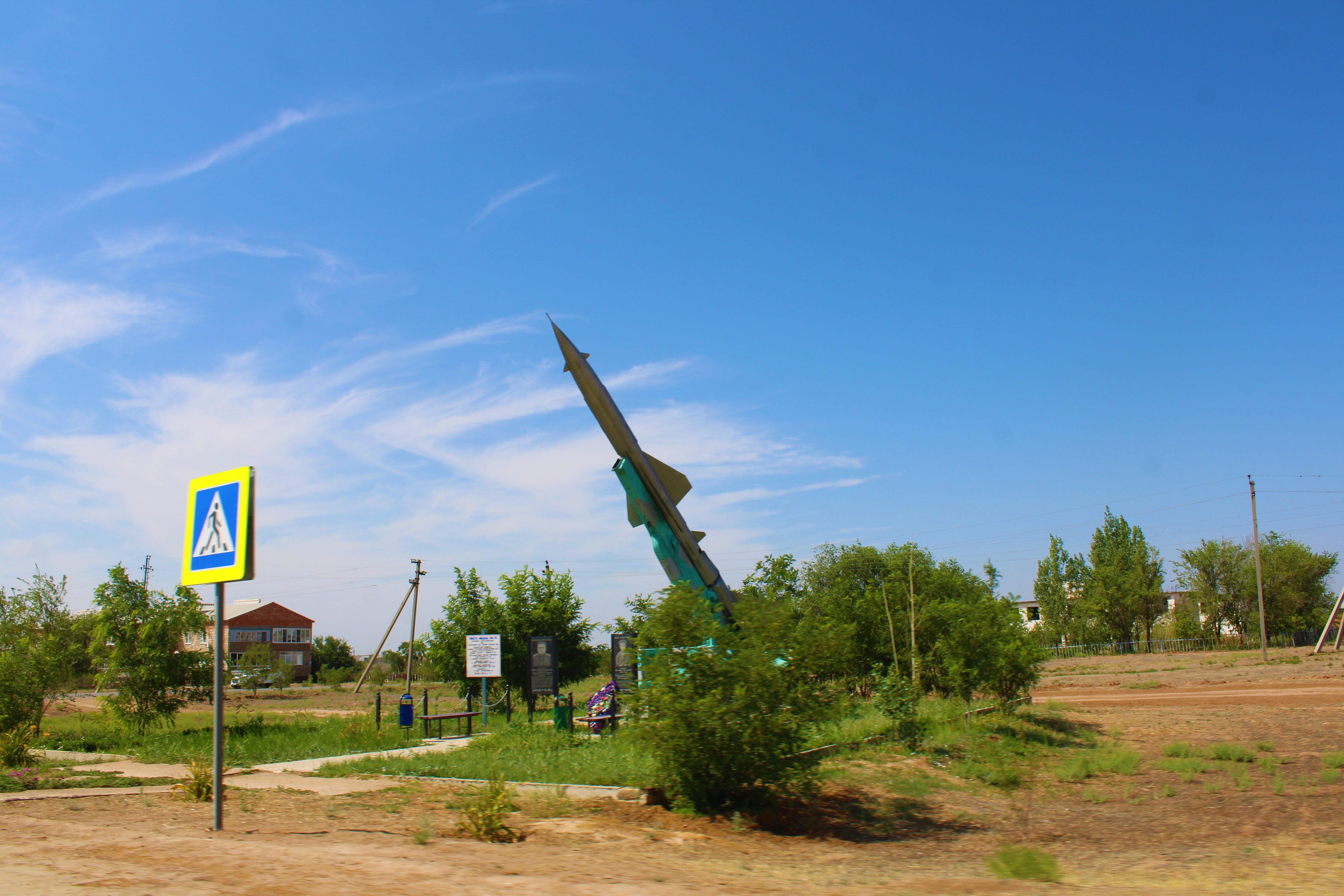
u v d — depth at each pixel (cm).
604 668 3228
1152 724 2425
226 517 906
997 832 1221
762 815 1223
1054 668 5694
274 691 6875
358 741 2089
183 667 2509
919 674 2567
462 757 1716
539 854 912
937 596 2764
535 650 2534
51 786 1445
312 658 10081
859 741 1855
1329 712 2566
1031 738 2038
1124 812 1361
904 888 823
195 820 1073
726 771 1224
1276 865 991
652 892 723
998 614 2319
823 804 1328
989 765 1709
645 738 1227
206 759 1748
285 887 660
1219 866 987
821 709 1268
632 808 1234
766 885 812
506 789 1205
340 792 1349
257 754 1911
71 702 4388
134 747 2173
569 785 1408
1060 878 914
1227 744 1953
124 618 2511
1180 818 1300
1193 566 7675
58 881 658
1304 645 6956
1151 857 1050
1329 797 1416
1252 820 1270
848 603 2756
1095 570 7994
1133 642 7631
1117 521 8056
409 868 766
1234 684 3688
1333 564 7350
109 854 787
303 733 2353
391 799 1281
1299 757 1847
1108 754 1886
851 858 1025
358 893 655
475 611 3112
